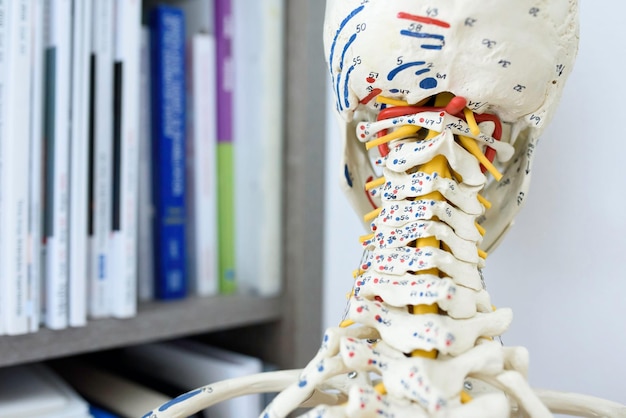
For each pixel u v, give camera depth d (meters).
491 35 0.40
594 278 0.60
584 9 0.61
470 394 0.42
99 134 0.69
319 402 0.48
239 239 0.85
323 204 0.83
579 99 0.61
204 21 0.84
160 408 0.45
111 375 0.83
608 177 0.59
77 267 0.66
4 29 0.61
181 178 0.81
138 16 0.69
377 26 0.41
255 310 0.81
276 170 0.82
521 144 0.50
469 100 0.42
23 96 0.62
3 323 0.62
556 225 0.63
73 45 0.65
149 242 0.81
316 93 0.81
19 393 0.68
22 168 0.62
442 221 0.43
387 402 0.38
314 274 0.83
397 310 0.42
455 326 0.40
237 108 0.84
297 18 0.80
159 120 0.79
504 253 0.67
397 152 0.44
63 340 0.66
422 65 0.41
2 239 0.62
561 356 0.63
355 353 0.39
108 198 0.70
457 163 0.43
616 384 0.59
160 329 0.73
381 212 0.45
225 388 0.47
